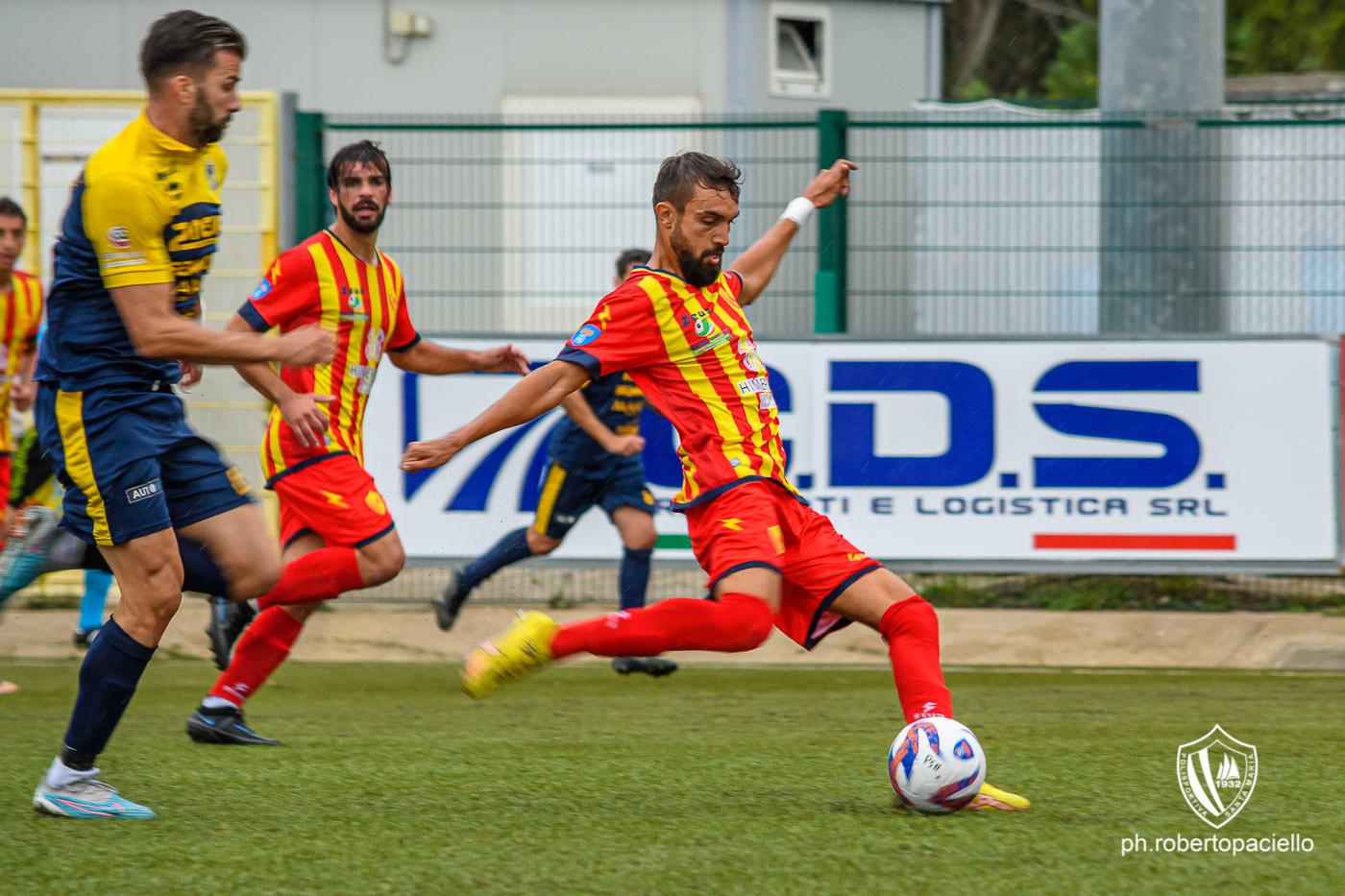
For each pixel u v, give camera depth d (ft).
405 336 64.75
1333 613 95.91
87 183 43.39
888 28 164.35
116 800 45.65
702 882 37.01
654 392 46.01
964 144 102.53
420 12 151.02
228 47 44.09
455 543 96.12
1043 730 62.44
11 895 36.58
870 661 88.58
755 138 111.04
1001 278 102.01
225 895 36.42
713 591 44.60
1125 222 100.73
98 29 150.20
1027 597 100.58
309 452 60.90
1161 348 92.17
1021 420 93.09
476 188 106.11
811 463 94.22
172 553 45.65
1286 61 262.88
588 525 95.76
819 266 101.24
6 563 72.23
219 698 59.72
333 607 99.71
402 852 40.52
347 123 105.70
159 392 46.37
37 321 84.89
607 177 105.19
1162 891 36.09
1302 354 91.50
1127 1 106.83
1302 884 36.83
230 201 103.40
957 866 38.34
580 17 151.02
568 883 37.06
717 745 59.52
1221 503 92.17
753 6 150.71
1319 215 99.14
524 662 42.73
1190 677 81.46
